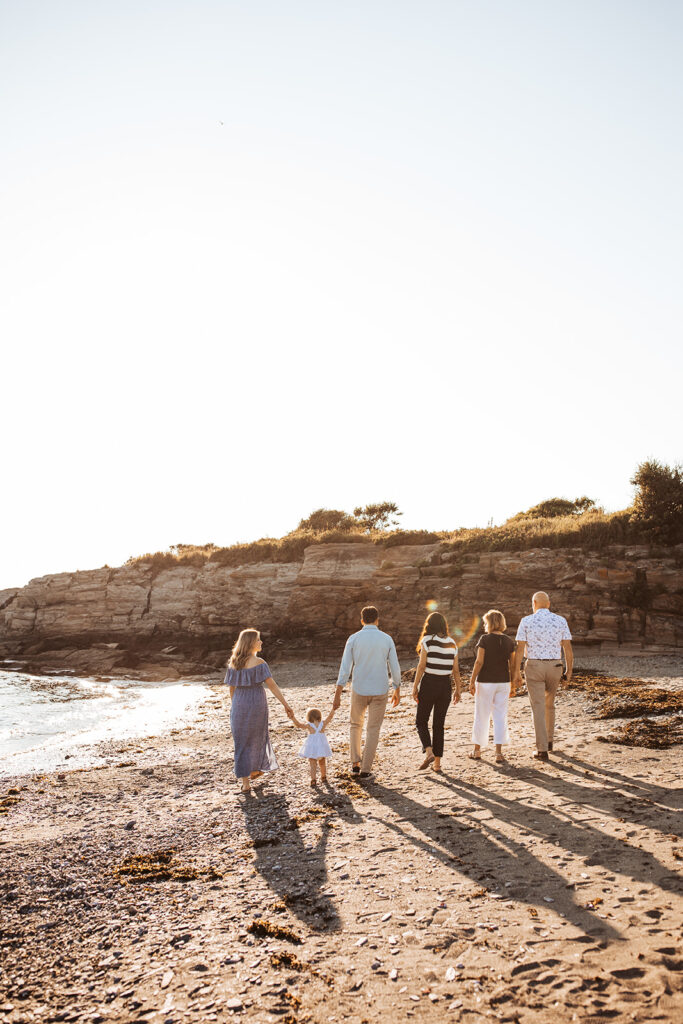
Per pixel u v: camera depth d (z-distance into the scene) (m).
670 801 6.46
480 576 25.80
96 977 4.10
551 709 9.19
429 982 3.66
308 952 4.14
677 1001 3.20
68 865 6.23
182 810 7.95
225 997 3.70
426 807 6.98
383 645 8.80
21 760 12.62
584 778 7.57
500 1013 3.28
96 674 32.88
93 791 9.37
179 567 37.69
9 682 29.05
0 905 5.36
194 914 4.91
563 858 5.24
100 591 38.16
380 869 5.41
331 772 9.10
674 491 24.25
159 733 15.47
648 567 22.50
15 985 4.08
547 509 38.91
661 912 4.17
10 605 41.03
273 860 5.90
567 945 3.88
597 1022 3.12
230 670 8.77
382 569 29.81
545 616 8.91
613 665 18.52
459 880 5.03
